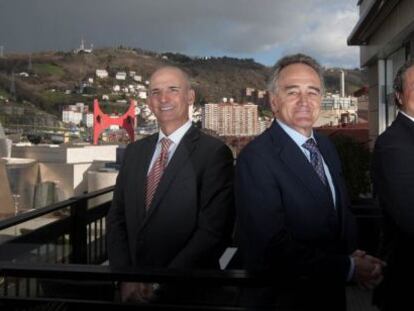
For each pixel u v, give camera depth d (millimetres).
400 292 2303
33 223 4086
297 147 2111
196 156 2830
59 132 99938
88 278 1821
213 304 1968
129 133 62656
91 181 35625
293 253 1874
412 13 7078
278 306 1833
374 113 11273
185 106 2973
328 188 2145
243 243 2051
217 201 2752
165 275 1769
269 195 1980
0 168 38906
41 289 2580
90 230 5078
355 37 11133
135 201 2887
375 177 2377
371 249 3891
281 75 2213
